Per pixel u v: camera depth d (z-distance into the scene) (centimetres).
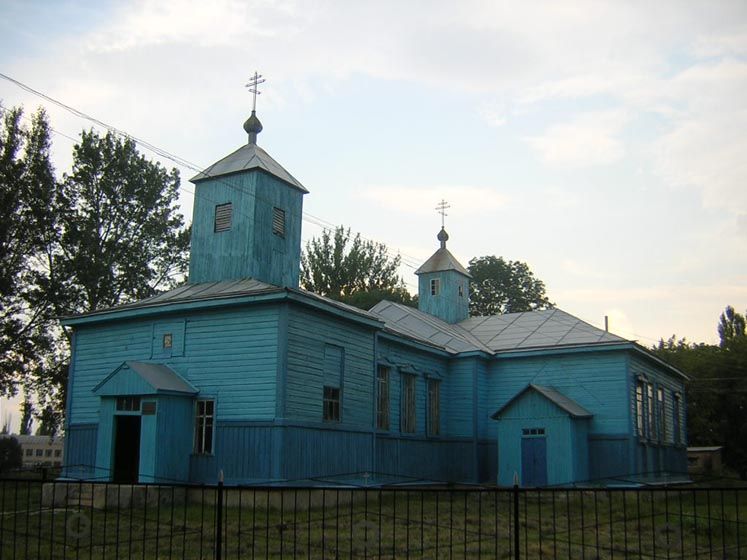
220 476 919
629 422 2838
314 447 2114
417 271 3850
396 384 2772
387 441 2639
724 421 4881
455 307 3722
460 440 3075
